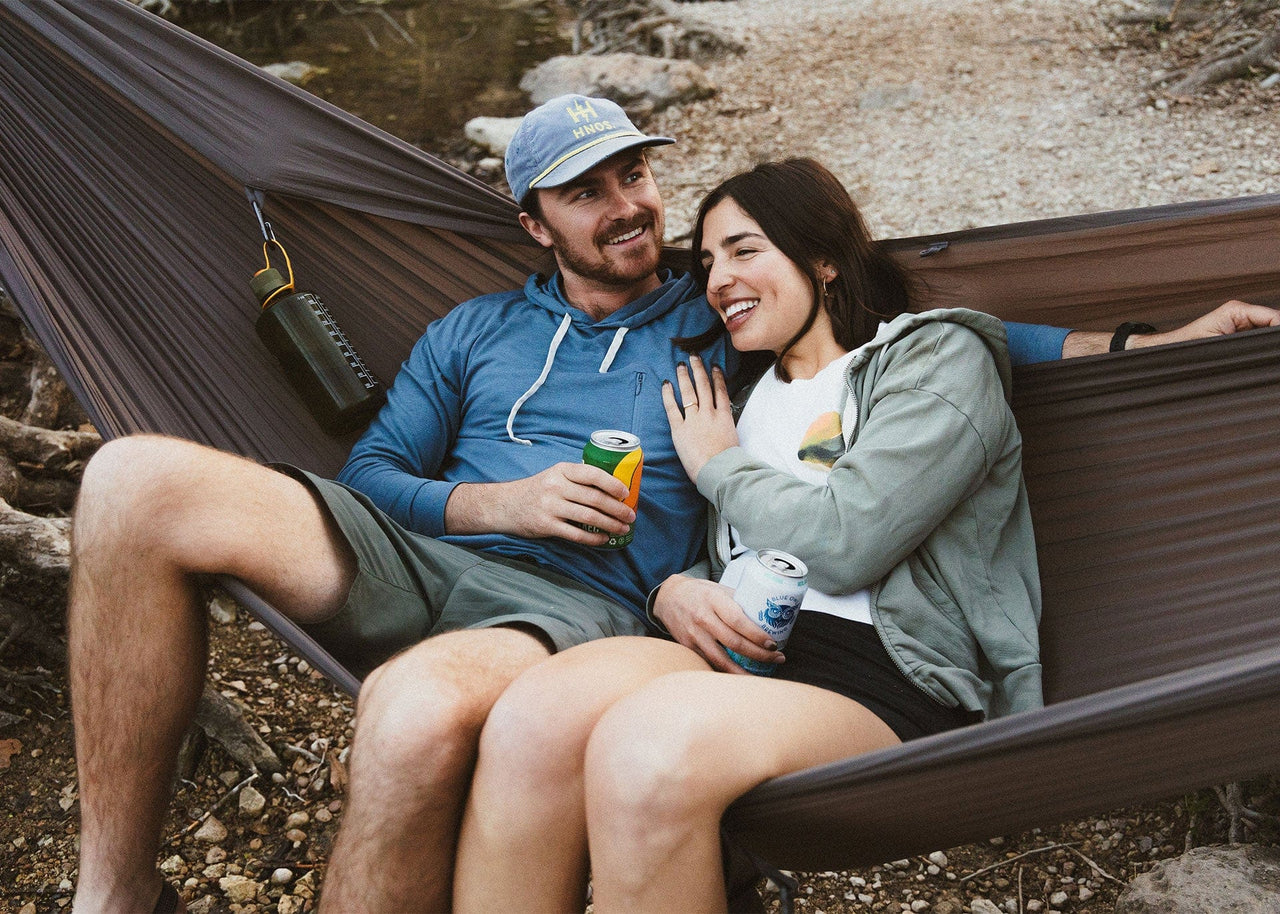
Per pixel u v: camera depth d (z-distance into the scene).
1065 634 2.00
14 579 2.89
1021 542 1.99
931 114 6.14
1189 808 2.35
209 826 2.43
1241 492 2.01
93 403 2.25
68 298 2.34
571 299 2.44
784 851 1.57
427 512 2.19
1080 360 2.09
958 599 1.88
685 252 2.44
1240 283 2.21
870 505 1.82
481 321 2.42
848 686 1.80
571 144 2.23
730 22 8.22
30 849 2.33
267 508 1.85
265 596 1.86
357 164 2.49
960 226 4.92
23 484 3.12
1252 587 1.94
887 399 1.92
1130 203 4.93
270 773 2.56
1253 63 5.91
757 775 1.42
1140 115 5.77
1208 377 2.04
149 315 2.41
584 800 1.48
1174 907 2.01
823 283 2.14
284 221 2.54
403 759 1.49
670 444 2.22
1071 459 2.11
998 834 1.53
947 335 1.95
